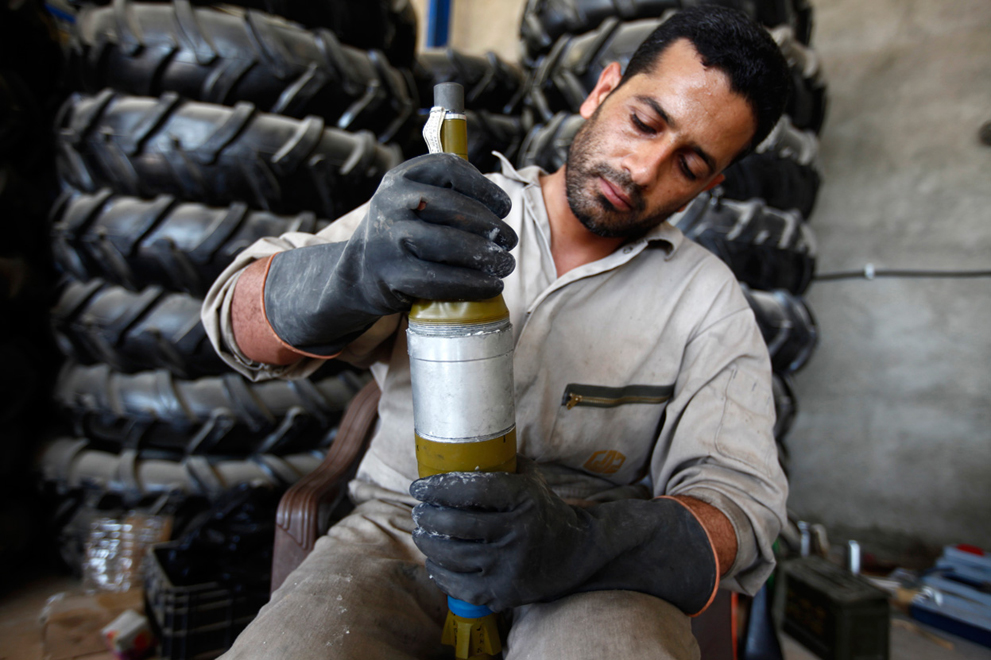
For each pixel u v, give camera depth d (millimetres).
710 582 839
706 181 1010
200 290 1798
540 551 710
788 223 1979
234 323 875
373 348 1018
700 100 896
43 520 2094
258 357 892
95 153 1762
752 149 1067
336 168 1786
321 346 834
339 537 1014
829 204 2646
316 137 1742
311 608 820
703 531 855
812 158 2012
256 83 1719
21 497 2068
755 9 1789
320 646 756
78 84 1827
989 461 2262
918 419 2420
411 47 2150
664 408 1128
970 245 2295
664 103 909
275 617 810
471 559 700
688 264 1108
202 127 1679
